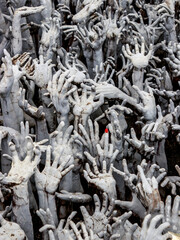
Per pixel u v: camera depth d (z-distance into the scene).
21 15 3.01
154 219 1.78
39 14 3.33
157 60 3.33
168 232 1.81
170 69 3.01
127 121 2.87
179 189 2.42
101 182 2.06
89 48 3.04
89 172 2.12
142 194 1.93
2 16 3.39
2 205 2.15
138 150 2.28
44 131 2.38
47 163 2.04
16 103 2.46
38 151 1.98
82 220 2.21
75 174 2.30
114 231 1.95
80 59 3.38
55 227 1.96
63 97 2.33
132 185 2.05
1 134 2.21
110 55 3.23
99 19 3.37
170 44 3.44
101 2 3.38
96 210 2.07
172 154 2.72
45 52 3.00
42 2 3.27
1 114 2.83
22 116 2.51
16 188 1.86
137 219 2.20
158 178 2.15
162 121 2.55
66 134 2.26
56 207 2.19
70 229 2.14
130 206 2.05
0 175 1.89
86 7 3.34
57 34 3.03
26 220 1.92
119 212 2.15
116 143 2.31
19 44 3.06
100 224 2.04
